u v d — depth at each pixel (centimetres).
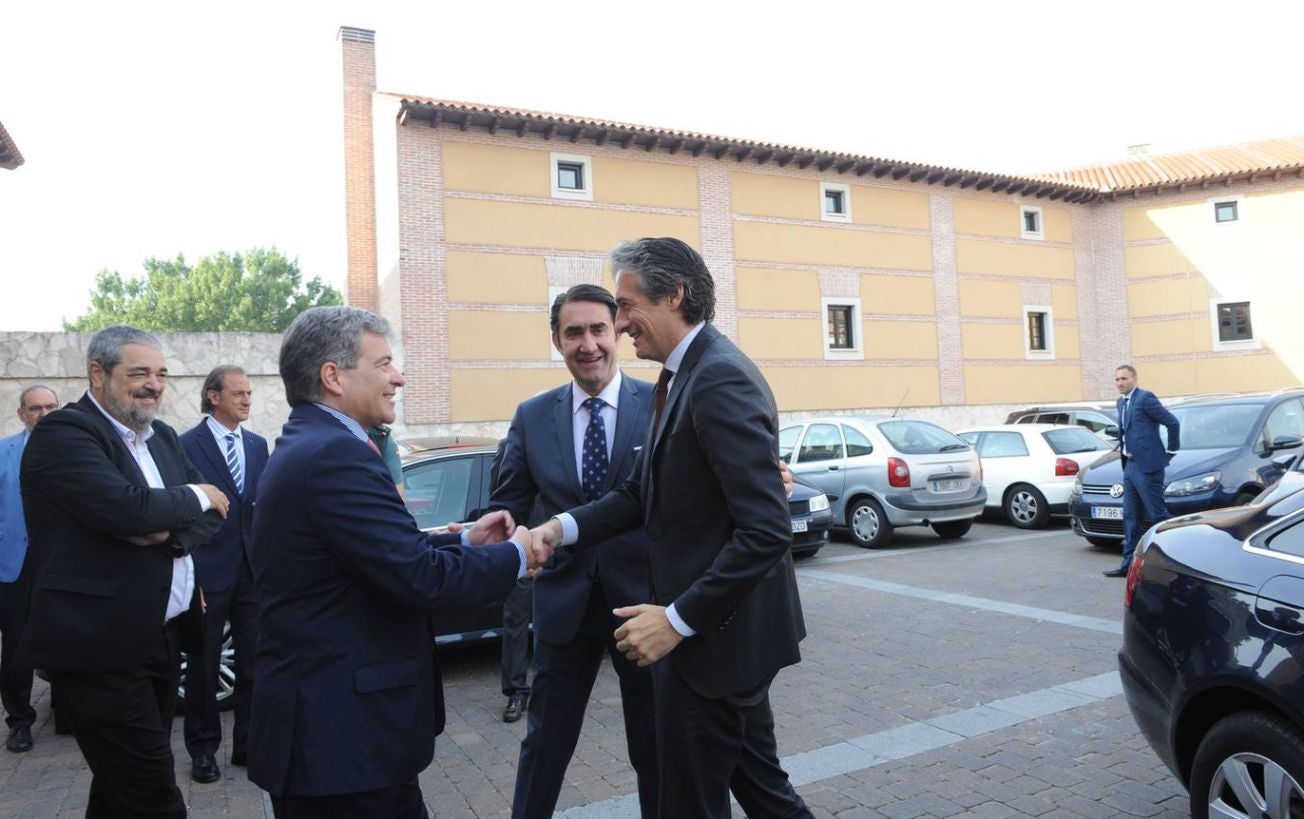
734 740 236
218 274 7000
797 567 1024
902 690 538
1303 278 2605
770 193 2295
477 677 622
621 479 337
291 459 211
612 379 354
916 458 1135
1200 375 2722
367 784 204
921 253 2522
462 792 416
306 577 208
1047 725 465
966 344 2581
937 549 1113
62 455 296
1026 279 2714
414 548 210
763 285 2270
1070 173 3044
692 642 228
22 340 1318
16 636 502
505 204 1952
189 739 446
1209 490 875
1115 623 679
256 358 1495
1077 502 1007
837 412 2352
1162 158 3009
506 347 1928
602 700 558
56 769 472
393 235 1928
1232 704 303
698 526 234
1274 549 302
